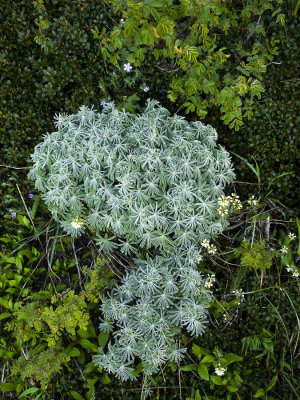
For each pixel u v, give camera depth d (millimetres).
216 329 1039
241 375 1021
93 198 904
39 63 1103
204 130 967
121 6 895
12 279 1078
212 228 936
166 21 850
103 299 938
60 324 893
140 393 1003
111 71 1133
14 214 1095
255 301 1050
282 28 1085
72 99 1127
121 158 929
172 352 920
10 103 1113
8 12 1087
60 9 1097
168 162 903
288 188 1104
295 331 1025
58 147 959
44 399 997
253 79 1083
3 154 1127
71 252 1122
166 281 895
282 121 1094
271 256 1020
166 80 1119
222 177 934
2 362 1018
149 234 899
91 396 986
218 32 1114
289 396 1004
